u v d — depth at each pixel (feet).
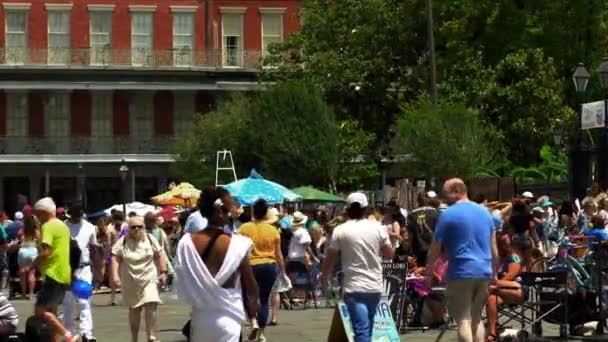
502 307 76.43
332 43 227.20
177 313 107.76
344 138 220.64
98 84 274.77
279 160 219.61
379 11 221.46
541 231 111.65
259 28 283.38
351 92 225.35
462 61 203.92
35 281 133.49
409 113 190.60
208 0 281.13
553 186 155.33
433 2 212.64
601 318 76.18
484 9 205.16
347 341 61.77
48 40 276.21
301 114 219.20
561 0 202.69
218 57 280.31
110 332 89.81
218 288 46.93
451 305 59.88
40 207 68.64
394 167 252.42
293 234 110.01
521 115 199.11
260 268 78.43
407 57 221.46
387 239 61.87
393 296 81.87
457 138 185.57
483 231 59.31
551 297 74.43
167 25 280.10
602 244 76.89
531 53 199.31
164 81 277.64
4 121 276.21
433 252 59.62
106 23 278.26
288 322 95.50
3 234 133.90
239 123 235.81
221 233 47.62
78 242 79.82
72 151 274.36
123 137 276.62
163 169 277.64
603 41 203.41
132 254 75.00
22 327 96.22
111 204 278.26
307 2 230.48
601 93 198.59
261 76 236.63
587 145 127.24
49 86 272.72
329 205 178.19
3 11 274.57
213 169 236.43
